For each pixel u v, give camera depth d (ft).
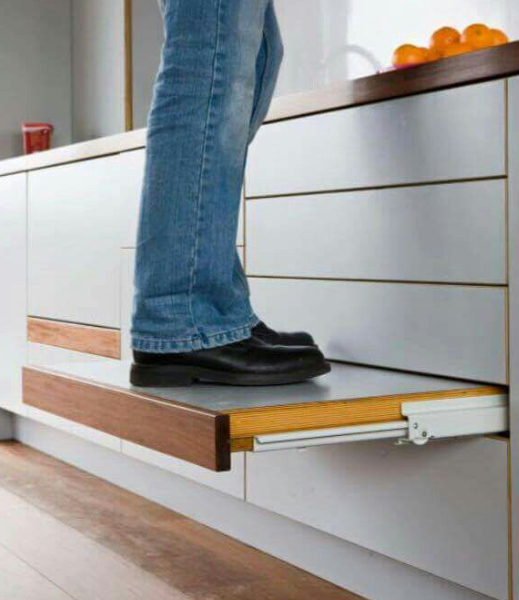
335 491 5.74
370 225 5.74
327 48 9.46
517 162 4.73
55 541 6.87
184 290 4.69
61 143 13.51
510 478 4.66
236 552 6.61
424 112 5.32
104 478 8.89
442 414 4.73
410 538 5.24
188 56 4.55
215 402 4.41
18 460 9.77
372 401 4.57
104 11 12.71
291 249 6.45
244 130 4.71
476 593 5.00
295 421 4.35
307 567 6.20
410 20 8.39
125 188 8.20
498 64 4.82
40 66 13.35
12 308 10.52
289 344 5.32
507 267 4.82
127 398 4.74
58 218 9.44
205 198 4.59
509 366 4.82
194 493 7.42
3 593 5.73
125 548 6.70
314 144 6.17
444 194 5.21
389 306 5.63
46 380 5.59
